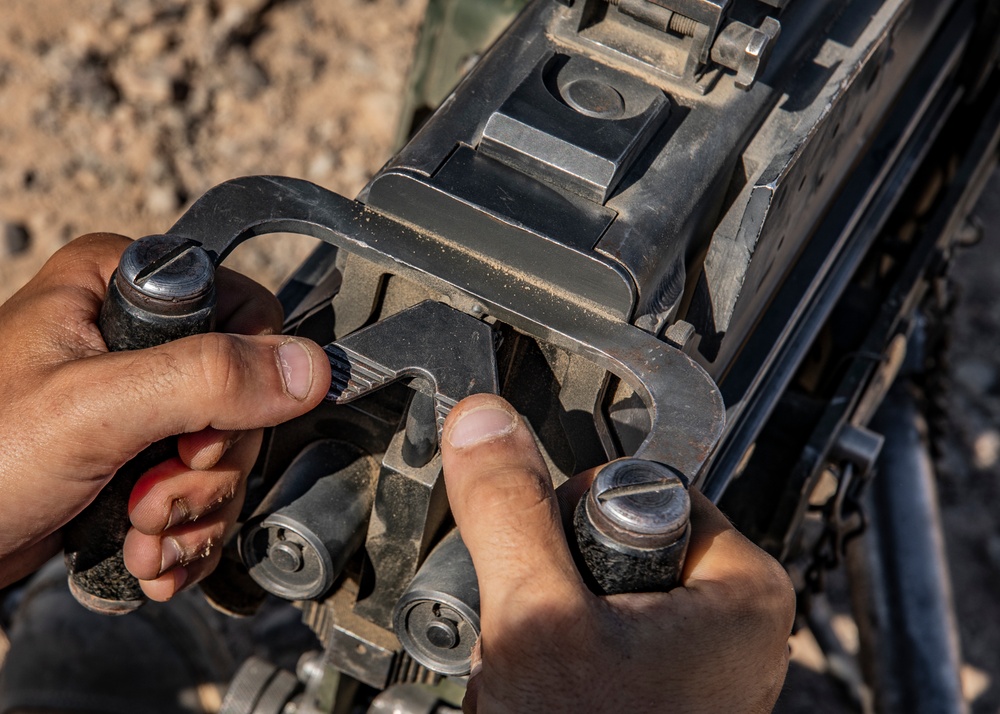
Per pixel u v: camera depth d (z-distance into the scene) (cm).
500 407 85
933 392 188
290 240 261
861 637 168
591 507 79
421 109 167
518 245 92
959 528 254
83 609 169
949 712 159
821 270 134
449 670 98
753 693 87
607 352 89
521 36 105
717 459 121
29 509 96
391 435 101
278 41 287
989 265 296
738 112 103
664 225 94
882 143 149
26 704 164
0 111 265
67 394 91
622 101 99
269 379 89
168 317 88
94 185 261
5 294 249
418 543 98
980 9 167
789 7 114
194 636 173
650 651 81
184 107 273
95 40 275
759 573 88
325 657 121
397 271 93
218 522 103
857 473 145
